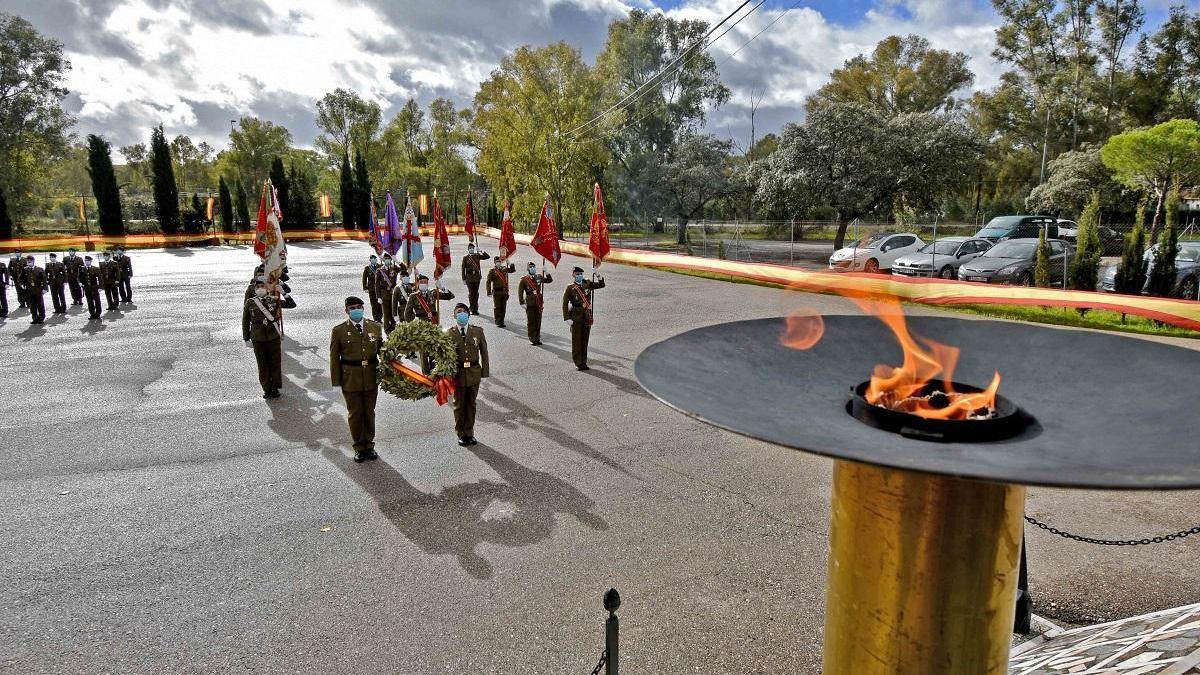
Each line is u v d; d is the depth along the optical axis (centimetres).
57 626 425
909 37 4800
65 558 508
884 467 119
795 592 458
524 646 404
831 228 3556
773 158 3131
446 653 398
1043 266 1562
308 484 643
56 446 746
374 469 679
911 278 1903
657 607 442
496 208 5094
